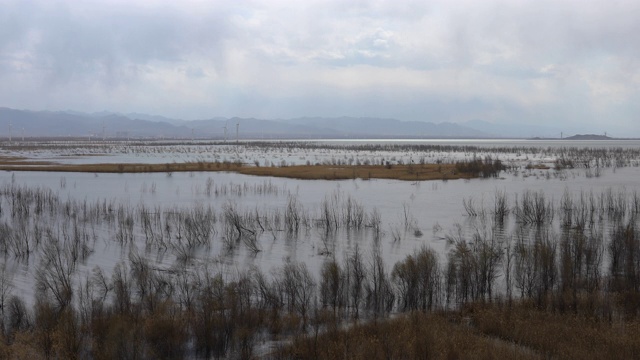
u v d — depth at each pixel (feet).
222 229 202.69
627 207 238.89
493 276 127.44
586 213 216.74
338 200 272.92
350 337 91.71
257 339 95.40
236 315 97.86
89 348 87.25
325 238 189.26
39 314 98.02
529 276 120.47
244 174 405.59
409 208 250.16
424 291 114.11
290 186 335.06
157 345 88.33
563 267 123.24
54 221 215.31
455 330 96.53
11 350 85.25
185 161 553.64
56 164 487.61
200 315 95.50
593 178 369.50
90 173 414.00
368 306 115.34
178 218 210.18
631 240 138.31
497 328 97.60
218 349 90.22
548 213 219.00
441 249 169.89
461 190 312.09
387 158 597.52
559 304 110.11
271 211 239.50
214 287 108.47
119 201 269.03
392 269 138.31
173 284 125.70
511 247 168.04
